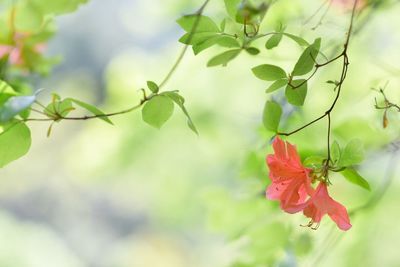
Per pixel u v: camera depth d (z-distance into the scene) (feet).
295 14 4.79
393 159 4.99
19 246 12.25
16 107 3.86
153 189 8.78
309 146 4.77
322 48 4.73
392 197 6.19
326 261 5.75
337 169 4.00
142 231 16.31
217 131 7.27
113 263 15.97
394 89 5.41
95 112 4.01
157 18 7.41
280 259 4.99
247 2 4.02
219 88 7.10
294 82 4.00
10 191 15.94
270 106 4.06
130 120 7.45
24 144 4.02
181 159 7.95
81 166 8.06
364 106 5.44
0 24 4.60
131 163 7.88
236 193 5.18
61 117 4.00
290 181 3.98
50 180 15.96
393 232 6.31
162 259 15.43
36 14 4.58
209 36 4.01
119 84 7.21
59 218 16.14
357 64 5.56
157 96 4.03
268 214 5.04
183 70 7.09
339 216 3.94
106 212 16.52
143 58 7.43
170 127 7.53
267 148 4.83
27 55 4.71
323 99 5.61
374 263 6.27
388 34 5.69
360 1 4.71
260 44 4.78
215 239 14.69
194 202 8.46
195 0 6.33
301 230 5.06
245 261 5.05
